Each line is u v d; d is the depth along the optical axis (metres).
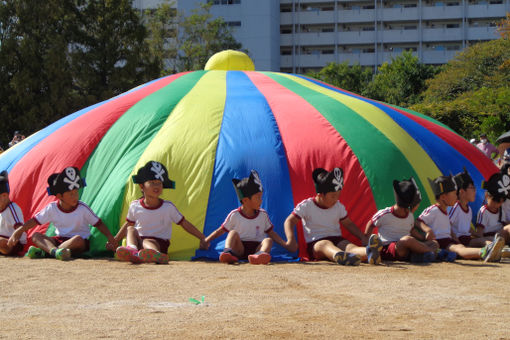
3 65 31.11
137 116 8.83
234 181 6.89
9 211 7.27
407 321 3.53
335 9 64.00
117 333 3.22
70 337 3.14
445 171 8.78
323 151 8.10
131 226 6.86
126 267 6.00
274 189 7.66
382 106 10.12
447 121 26.02
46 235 7.38
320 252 6.68
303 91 10.22
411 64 47.97
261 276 5.36
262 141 8.21
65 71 31.47
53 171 8.16
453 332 3.26
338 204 6.96
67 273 5.55
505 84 34.44
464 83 37.41
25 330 3.30
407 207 6.73
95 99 32.00
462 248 6.77
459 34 61.19
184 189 7.69
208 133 8.33
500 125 24.41
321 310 3.84
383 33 63.31
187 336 3.15
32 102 31.09
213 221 7.43
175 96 9.50
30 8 31.58
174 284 4.91
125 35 33.75
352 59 64.19
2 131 31.20
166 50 46.38
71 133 8.72
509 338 3.13
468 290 4.64
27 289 4.68
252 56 61.09
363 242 6.92
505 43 37.19
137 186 7.68
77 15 33.56
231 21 61.22
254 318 3.59
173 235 7.27
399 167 8.16
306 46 65.00
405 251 6.52
